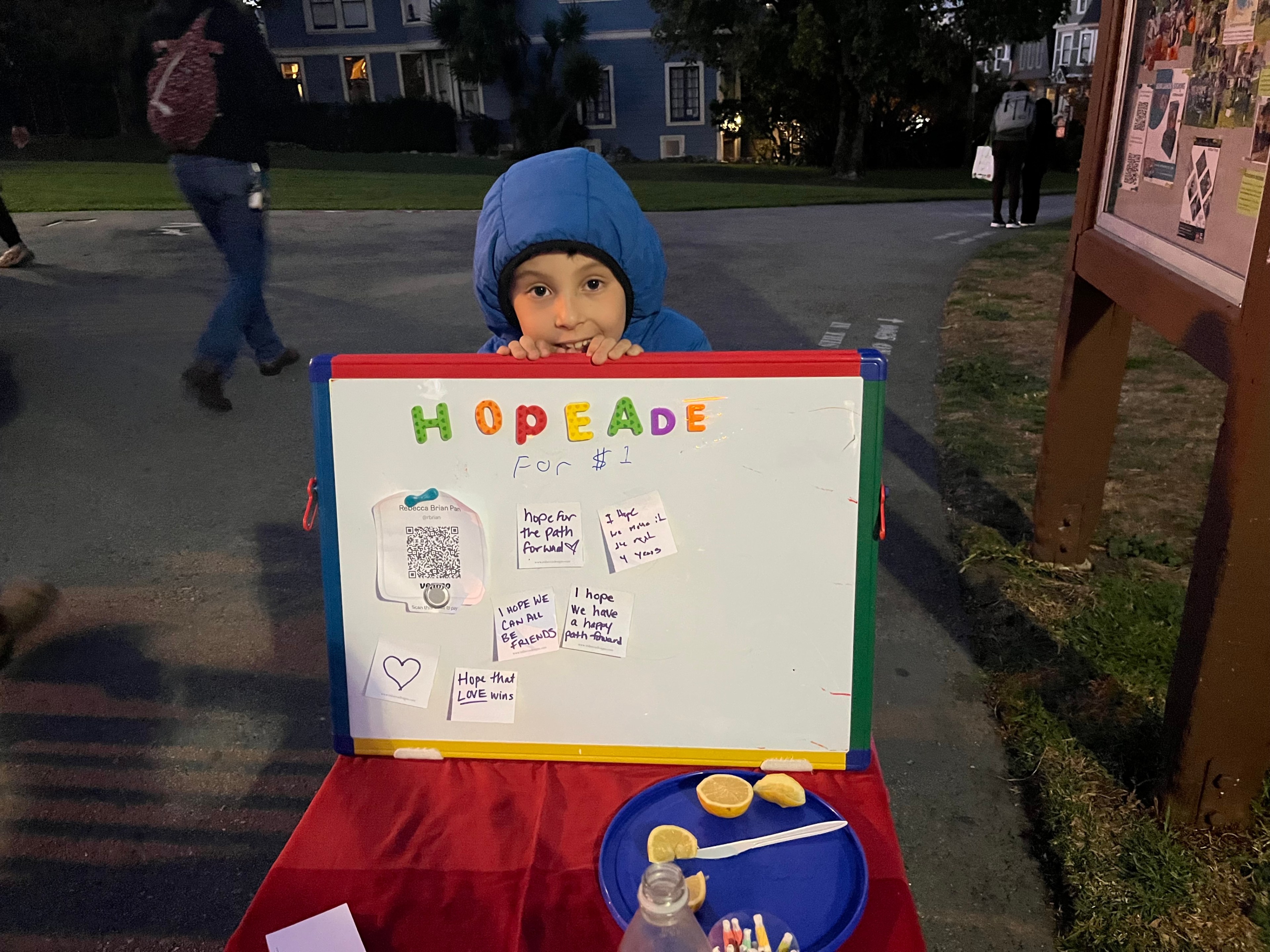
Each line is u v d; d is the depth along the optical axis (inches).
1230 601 74.3
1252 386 68.1
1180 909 76.5
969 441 171.2
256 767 98.7
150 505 152.9
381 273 310.8
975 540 135.9
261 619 123.7
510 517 57.6
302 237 383.6
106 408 189.6
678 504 56.6
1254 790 80.8
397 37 1050.7
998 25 657.6
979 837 87.5
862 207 519.2
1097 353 117.2
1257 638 75.2
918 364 220.1
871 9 671.1
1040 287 293.3
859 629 56.9
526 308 65.8
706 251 362.9
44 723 104.9
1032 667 108.4
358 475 58.1
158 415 187.3
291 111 185.6
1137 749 93.9
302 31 1055.6
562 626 58.3
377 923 48.7
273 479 161.6
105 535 144.3
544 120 979.3
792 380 54.6
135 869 86.2
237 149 178.7
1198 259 80.1
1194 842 82.0
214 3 170.1
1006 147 421.7
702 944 40.8
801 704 58.2
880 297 284.2
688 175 800.3
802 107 884.0
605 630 58.1
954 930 78.0
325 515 58.8
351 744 61.1
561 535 57.4
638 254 65.7
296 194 541.3
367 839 54.2
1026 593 122.5
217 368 184.2
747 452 55.6
